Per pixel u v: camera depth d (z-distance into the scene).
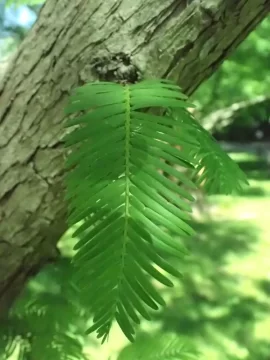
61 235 0.28
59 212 0.26
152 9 0.22
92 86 0.17
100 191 0.14
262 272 0.89
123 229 0.14
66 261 0.32
